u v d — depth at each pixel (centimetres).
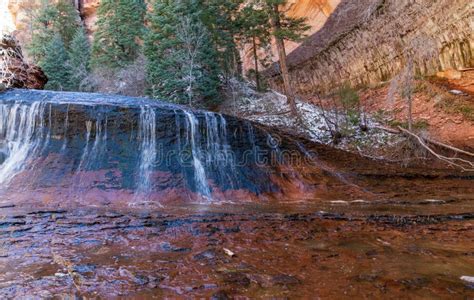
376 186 755
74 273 249
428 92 1338
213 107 1551
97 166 625
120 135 691
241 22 1719
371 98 1544
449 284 230
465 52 1310
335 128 1215
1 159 624
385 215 459
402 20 1509
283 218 438
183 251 305
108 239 336
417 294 214
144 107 733
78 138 664
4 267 258
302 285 230
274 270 260
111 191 574
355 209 513
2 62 1045
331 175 814
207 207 528
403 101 1373
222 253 301
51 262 271
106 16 2139
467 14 1253
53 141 654
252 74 2091
